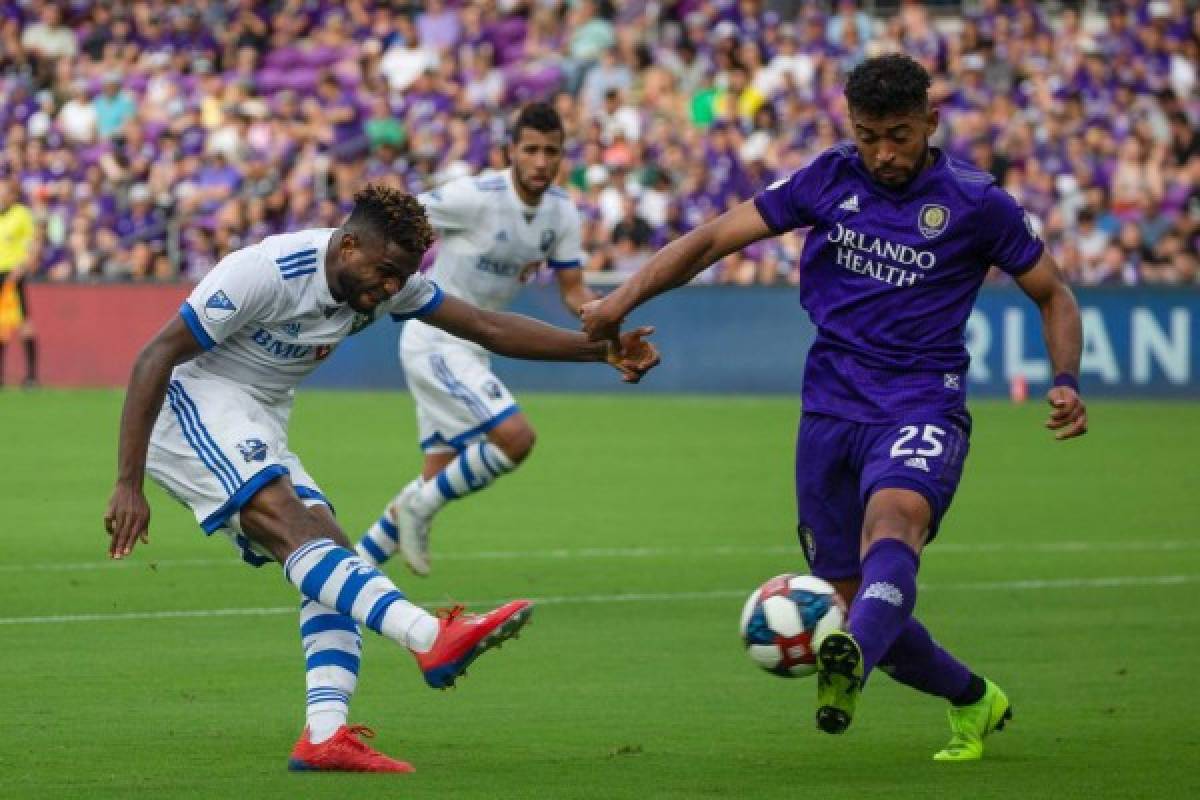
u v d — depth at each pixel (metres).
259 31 96.69
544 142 33.94
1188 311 69.50
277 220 84.31
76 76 97.19
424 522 32.75
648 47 88.31
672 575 34.84
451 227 34.34
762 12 89.44
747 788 18.34
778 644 17.25
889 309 19.36
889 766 19.56
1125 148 74.75
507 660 26.41
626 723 22.05
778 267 76.00
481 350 33.78
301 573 18.67
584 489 48.38
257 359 19.66
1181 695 23.83
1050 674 25.33
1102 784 18.59
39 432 61.50
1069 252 73.00
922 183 19.19
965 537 40.22
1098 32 85.25
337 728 19.06
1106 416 65.62
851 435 19.36
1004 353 71.50
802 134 80.19
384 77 89.62
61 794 17.91
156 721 21.91
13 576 34.00
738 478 50.53
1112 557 37.25
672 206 78.00
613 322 20.39
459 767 19.39
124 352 79.62
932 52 83.19
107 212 87.19
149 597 31.73
